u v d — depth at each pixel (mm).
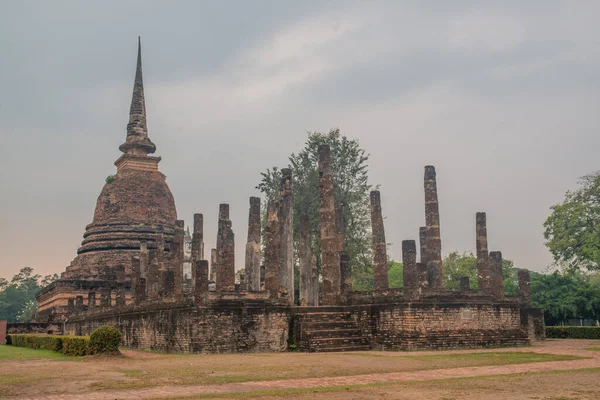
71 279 49031
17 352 27156
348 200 46656
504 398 11141
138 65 57438
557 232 44750
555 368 16656
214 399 11344
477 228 33281
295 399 11203
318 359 19734
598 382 13445
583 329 37188
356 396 11500
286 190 35062
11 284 109625
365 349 25875
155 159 55656
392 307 25578
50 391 12875
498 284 33156
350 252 46031
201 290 25094
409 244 26922
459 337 25875
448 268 62750
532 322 33344
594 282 63562
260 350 25109
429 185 31547
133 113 56188
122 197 53031
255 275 32969
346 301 29344
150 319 28469
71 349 24484
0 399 11781
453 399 11062
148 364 18672
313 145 48250
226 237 30391
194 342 24234
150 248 50906
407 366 17281
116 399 11570
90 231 52906
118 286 43625
